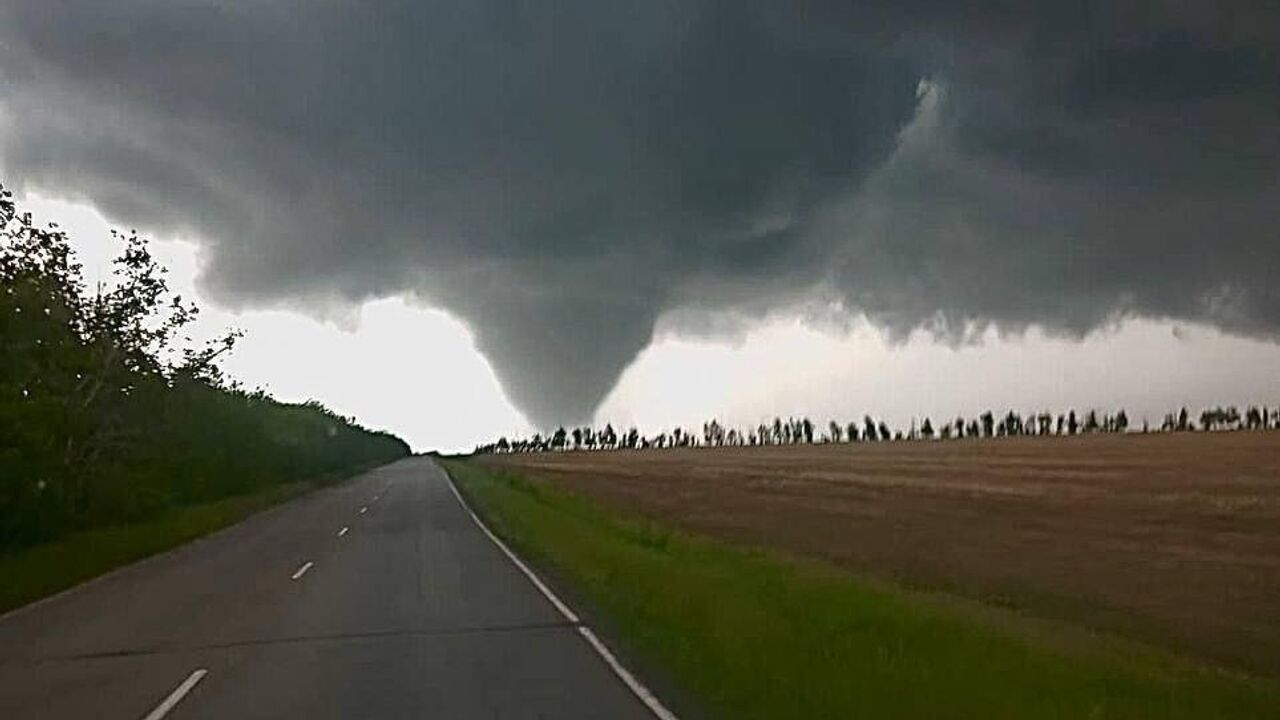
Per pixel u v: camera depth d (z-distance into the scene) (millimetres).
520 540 33219
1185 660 16375
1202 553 32500
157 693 12445
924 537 37438
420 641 15578
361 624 17359
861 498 56812
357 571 25312
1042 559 31047
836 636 14633
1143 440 94375
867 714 10227
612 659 13891
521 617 17750
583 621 17234
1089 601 23453
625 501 56594
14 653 15727
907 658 12898
